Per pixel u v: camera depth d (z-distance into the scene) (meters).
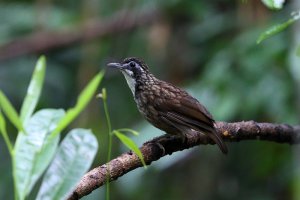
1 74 14.25
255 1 11.63
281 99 10.61
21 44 14.53
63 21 14.70
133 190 12.30
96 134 13.23
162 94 9.61
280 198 13.01
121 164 6.50
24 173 4.81
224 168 13.25
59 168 4.89
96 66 14.30
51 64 14.31
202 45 13.10
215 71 10.92
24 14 14.52
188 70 13.25
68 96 14.43
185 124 8.55
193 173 13.13
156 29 13.48
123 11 14.59
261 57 10.82
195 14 12.98
